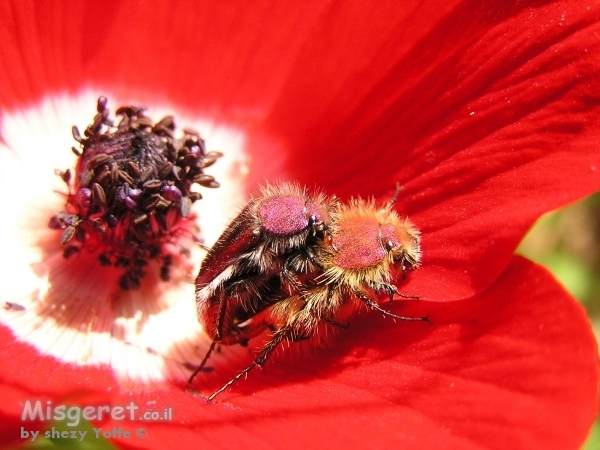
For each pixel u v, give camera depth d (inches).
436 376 2.1
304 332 2.3
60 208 2.7
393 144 2.6
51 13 2.8
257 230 2.2
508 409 1.9
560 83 2.2
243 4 2.9
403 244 2.2
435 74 2.5
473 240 2.2
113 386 2.3
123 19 2.9
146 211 2.6
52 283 2.6
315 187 2.8
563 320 1.9
